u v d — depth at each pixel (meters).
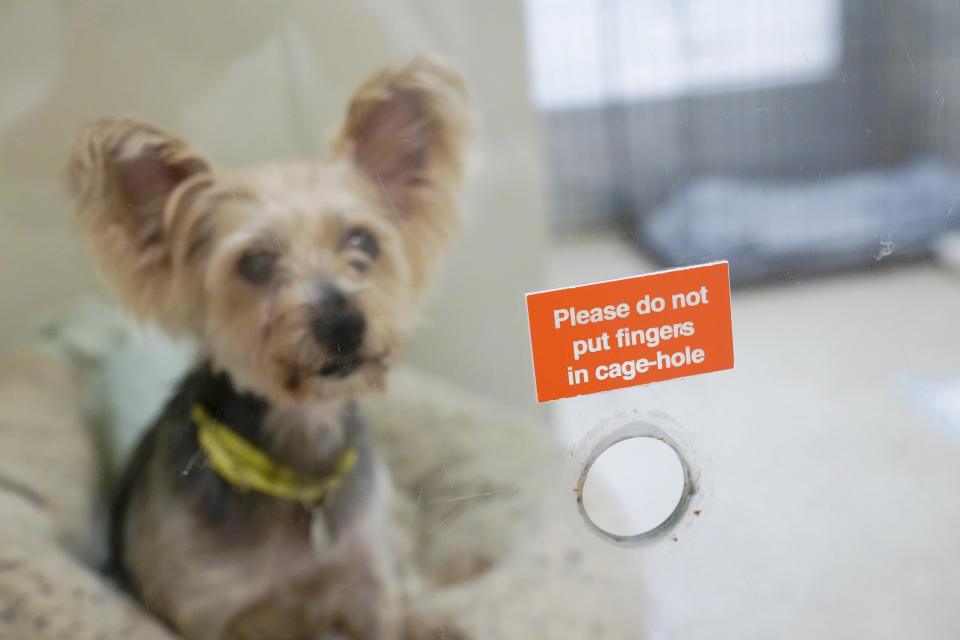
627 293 0.36
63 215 0.31
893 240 0.38
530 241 0.34
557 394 0.36
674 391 0.38
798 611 0.42
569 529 0.38
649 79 0.34
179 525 0.35
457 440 0.36
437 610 0.38
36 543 0.35
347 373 0.33
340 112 0.32
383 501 0.36
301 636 0.38
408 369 0.34
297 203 0.32
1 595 0.34
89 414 0.34
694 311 0.37
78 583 0.35
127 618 0.35
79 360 0.33
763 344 0.38
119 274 0.32
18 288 0.32
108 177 0.31
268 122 0.32
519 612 0.38
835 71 0.35
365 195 0.32
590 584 0.39
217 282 0.32
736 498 0.40
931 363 0.40
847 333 0.39
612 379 0.37
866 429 0.40
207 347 0.33
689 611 0.41
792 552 0.42
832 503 0.41
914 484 0.41
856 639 0.43
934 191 0.37
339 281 0.32
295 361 0.32
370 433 0.35
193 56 0.31
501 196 0.34
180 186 0.31
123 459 0.34
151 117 0.31
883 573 0.43
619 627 0.39
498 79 0.33
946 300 0.39
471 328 0.35
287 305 0.32
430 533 0.37
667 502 0.40
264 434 0.34
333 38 0.31
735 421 0.39
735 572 0.41
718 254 0.36
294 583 0.36
